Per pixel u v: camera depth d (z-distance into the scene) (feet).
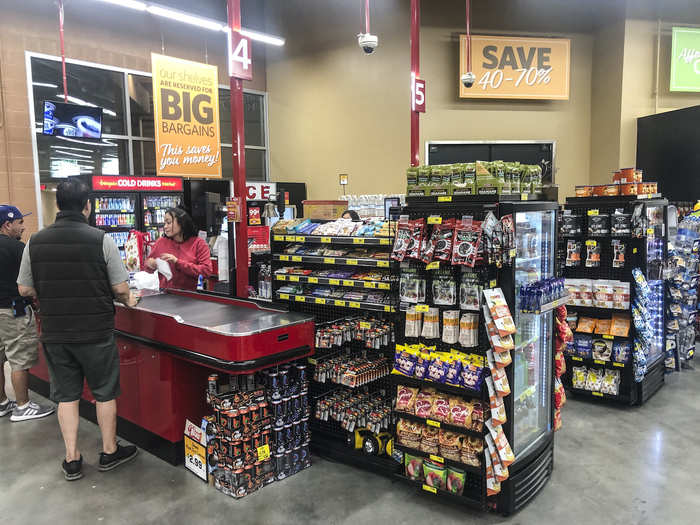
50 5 25.27
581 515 9.01
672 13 27.45
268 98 34.86
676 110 25.03
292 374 10.87
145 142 29.91
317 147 33.01
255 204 22.15
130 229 21.98
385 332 11.13
